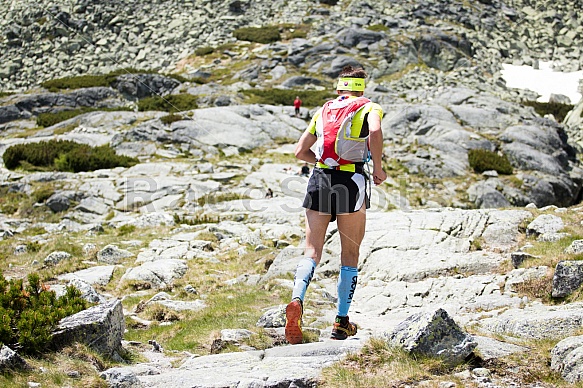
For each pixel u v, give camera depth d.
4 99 46.81
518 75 54.75
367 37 55.12
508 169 31.61
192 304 11.02
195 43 59.97
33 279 7.70
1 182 27.67
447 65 54.28
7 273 14.85
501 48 58.78
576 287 8.76
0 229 22.30
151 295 12.48
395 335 5.84
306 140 6.32
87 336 6.61
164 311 10.35
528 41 61.34
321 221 6.13
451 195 29.22
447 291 10.26
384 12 62.00
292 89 48.56
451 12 63.41
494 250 12.09
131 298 12.24
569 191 32.06
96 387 5.43
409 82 48.97
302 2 65.00
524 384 5.17
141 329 9.69
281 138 35.38
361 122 6.08
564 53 59.41
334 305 10.34
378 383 5.11
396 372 5.28
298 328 5.73
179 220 21.89
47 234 21.03
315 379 5.21
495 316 8.47
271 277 12.80
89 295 10.77
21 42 61.66
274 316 8.39
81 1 66.56
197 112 36.72
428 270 11.17
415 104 39.81
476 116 36.75
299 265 6.02
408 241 12.57
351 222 6.19
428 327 5.61
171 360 7.08
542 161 32.97
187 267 14.41
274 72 52.19
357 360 5.55
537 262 10.20
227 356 6.40
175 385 5.36
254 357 6.29
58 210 25.41
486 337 6.25
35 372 5.74
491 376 5.31
